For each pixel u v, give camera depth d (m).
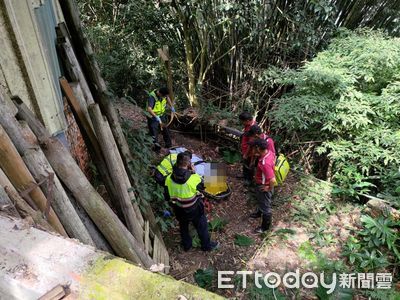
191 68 6.86
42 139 1.86
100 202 2.07
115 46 7.20
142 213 3.30
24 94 2.21
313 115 5.07
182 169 3.33
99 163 2.91
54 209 1.80
